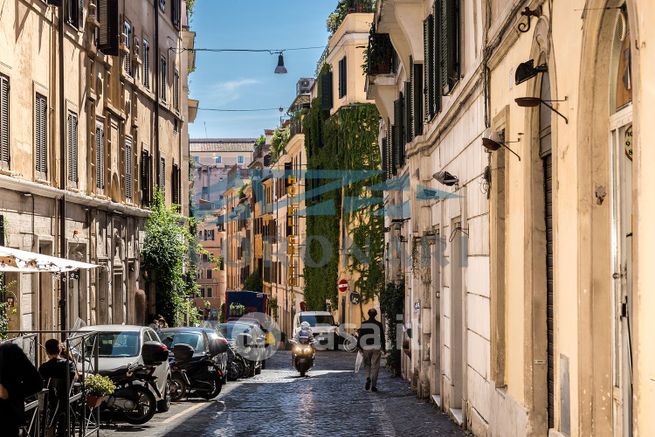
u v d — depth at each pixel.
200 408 22.08
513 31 12.82
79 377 15.55
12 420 11.57
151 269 36.81
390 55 33.16
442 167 21.94
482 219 16.06
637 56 7.27
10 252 14.06
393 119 34.00
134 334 20.66
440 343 22.61
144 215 36.34
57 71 25.11
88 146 28.59
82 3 27.70
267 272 81.25
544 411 12.23
